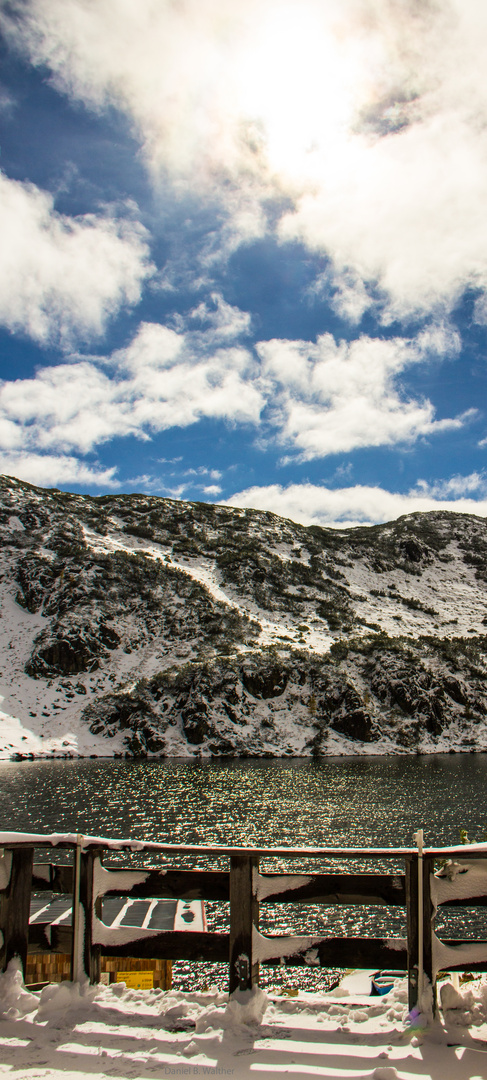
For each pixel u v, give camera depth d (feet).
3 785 235.81
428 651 429.38
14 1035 16.34
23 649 425.69
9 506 577.84
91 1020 17.06
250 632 456.04
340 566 620.49
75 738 346.54
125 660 424.46
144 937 18.21
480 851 16.12
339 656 417.69
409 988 16.70
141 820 173.06
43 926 18.94
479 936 85.15
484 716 389.39
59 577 485.15
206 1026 16.55
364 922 93.35
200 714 354.95
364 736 359.25
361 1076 14.12
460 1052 15.02
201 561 568.00
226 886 17.69
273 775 262.06
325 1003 17.66
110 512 640.58
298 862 126.41
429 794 208.95
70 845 18.33
